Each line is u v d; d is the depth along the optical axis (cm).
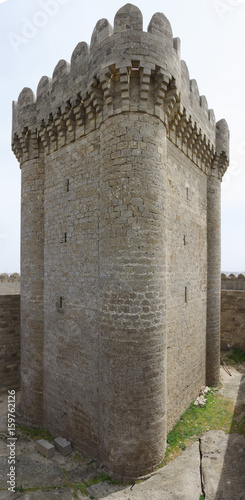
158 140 903
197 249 1395
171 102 927
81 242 1047
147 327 858
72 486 845
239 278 2428
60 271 1145
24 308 1293
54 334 1166
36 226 1261
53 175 1202
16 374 1658
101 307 915
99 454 923
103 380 892
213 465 874
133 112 870
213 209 1553
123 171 861
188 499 761
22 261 1315
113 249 870
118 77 880
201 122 1283
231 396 1391
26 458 990
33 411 1220
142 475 843
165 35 885
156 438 870
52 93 1138
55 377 1150
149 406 856
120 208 861
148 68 840
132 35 839
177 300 1159
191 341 1302
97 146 996
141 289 852
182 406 1194
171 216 1113
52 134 1170
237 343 2067
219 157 1542
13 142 1342
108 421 869
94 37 915
